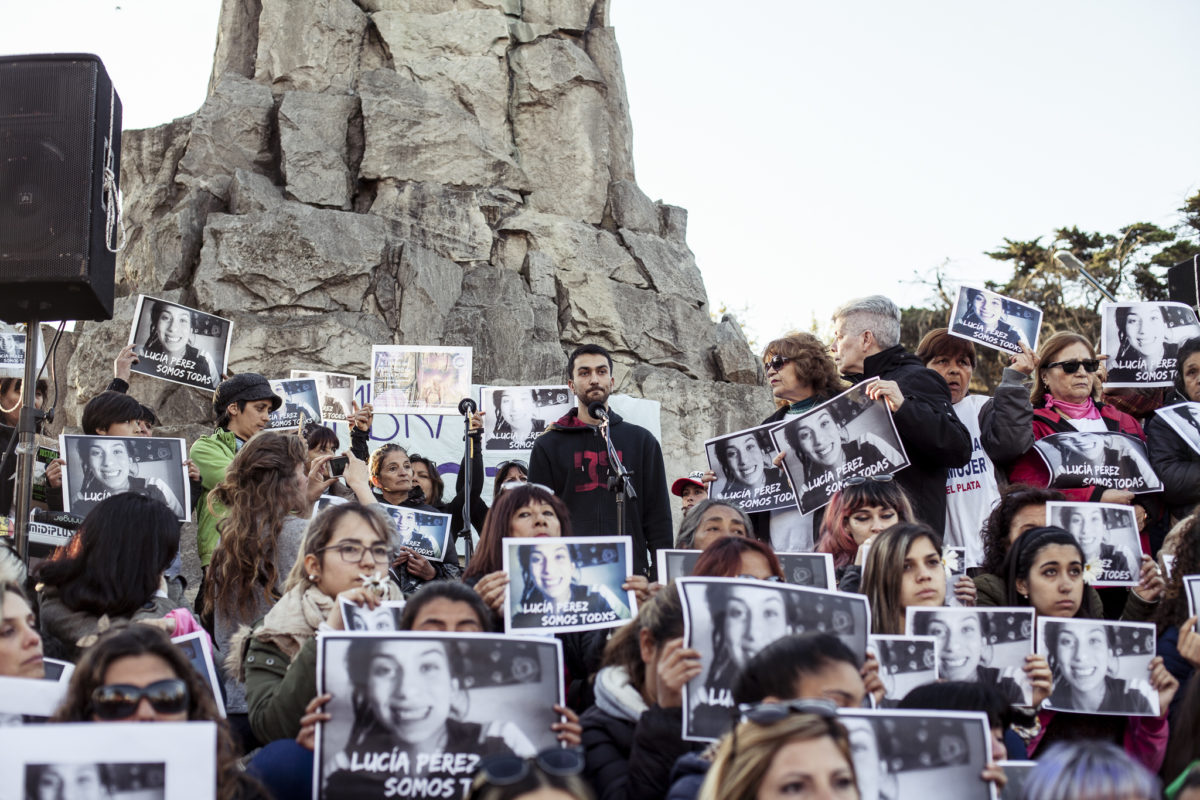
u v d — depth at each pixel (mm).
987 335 7879
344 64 14664
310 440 7746
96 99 6738
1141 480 7203
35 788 3318
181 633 5234
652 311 14633
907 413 6512
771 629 4219
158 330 9141
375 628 4695
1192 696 4523
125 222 13781
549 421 9352
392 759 3936
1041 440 7312
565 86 15219
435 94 14586
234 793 3838
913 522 5805
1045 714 5309
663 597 4367
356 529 5125
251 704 4812
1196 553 5789
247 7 15094
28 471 6523
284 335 12625
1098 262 38312
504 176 14500
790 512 6906
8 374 8203
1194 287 10648
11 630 4297
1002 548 6141
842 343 7082
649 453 7590
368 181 14102
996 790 3678
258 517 5996
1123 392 8695
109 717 3742
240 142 13969
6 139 6621
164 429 12203
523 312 13695
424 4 15180
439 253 13828
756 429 6918
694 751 4125
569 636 5562
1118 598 6902
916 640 4832
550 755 2799
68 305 6742
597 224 15070
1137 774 3102
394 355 9906
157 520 5441
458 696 4012
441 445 12047
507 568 5023
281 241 12992
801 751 3025
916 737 3689
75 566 5309
